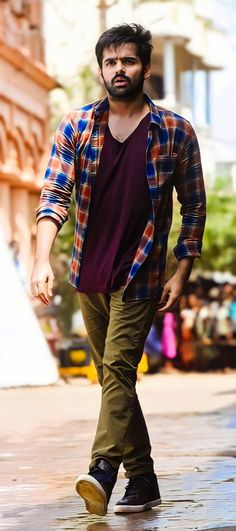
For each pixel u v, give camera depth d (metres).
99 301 6.11
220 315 27.59
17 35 27.02
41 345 18.89
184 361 26.66
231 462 8.42
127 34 5.96
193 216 6.27
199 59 50.19
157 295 6.05
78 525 5.92
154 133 6.02
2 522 6.08
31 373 18.67
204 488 7.07
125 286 5.97
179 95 49.47
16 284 18.72
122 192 6.00
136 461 6.30
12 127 25.73
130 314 5.99
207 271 35.28
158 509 6.33
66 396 16.73
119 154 6.01
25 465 8.54
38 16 29.22
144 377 23.97
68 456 9.12
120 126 6.02
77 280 6.07
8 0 26.08
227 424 11.84
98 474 5.92
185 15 46.50
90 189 6.03
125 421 5.98
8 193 26.30
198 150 6.16
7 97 25.19
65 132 6.08
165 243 6.10
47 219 6.02
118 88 5.95
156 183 6.00
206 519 6.00
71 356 21.48
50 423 12.32
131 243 6.02
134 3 41.88
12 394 17.12
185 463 8.41
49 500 6.77
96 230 6.04
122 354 5.97
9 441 10.45
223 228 34.88
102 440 5.98
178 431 11.12
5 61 24.72
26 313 18.75
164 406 14.66
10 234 26.28
